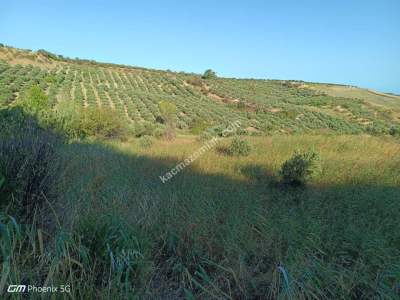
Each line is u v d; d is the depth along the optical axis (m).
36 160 3.09
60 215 2.91
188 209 3.63
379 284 2.28
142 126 28.97
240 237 2.95
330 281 2.32
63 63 74.81
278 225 3.25
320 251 2.66
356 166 6.84
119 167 5.96
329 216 3.64
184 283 2.26
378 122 43.66
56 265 1.99
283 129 33.88
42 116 8.47
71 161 5.43
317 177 5.79
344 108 56.91
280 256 2.59
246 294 2.29
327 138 12.67
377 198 4.31
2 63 55.81
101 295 1.96
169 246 2.81
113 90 54.75
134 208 3.41
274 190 5.08
